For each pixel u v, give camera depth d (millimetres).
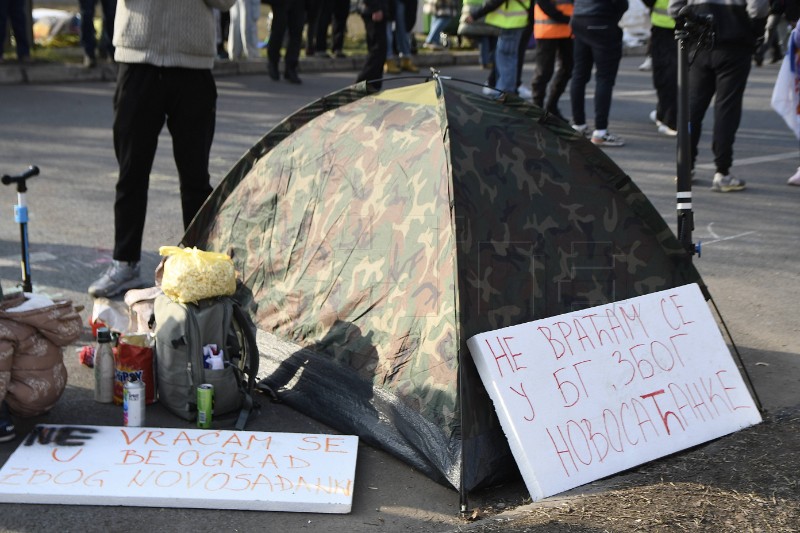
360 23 21391
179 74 5520
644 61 17859
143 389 4176
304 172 4781
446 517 3633
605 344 4125
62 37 16312
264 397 4605
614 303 4254
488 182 4133
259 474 3803
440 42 18219
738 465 3855
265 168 4988
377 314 4242
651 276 4441
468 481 3742
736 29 7785
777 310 5777
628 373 4109
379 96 4727
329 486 3740
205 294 4312
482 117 4305
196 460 3895
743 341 5301
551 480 3717
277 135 4984
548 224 4223
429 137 4273
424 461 3914
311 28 15852
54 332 4105
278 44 13734
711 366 4336
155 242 6750
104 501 3600
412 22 15250
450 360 3869
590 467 3820
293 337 4625
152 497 3602
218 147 9500
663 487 3684
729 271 6473
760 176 9102
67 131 10047
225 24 14812
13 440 4055
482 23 10898
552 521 3418
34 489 3613
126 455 3900
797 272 6480
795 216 7809
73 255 6453
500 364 3836
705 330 4418
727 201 8195
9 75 12789
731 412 4254
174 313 4297
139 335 4449
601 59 9891
